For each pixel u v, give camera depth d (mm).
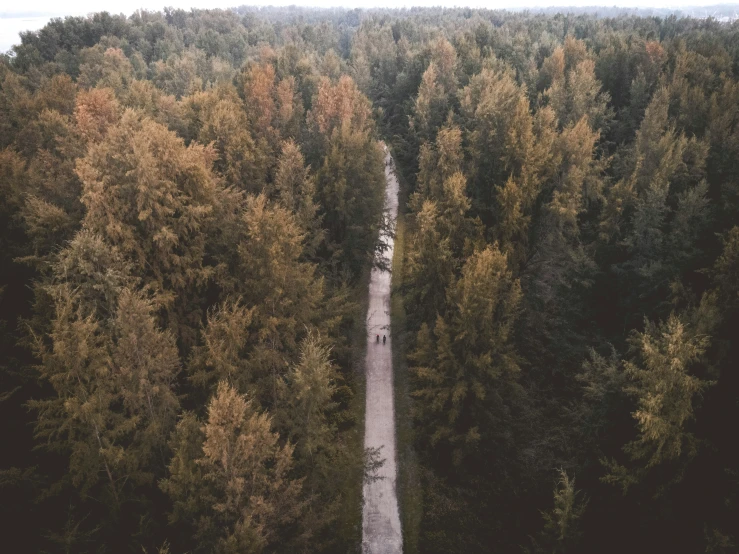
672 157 46250
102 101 39594
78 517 26469
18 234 36594
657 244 36500
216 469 21375
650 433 22172
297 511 23844
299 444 28500
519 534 30781
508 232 39781
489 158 48188
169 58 100375
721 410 25625
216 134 43562
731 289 28141
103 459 23172
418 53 88375
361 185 47219
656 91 62469
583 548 26531
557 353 41000
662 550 24766
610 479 24969
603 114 64875
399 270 55938
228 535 20203
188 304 32531
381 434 38094
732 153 48094
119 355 23203
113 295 26203
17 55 113062
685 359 23047
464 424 34156
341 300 39188
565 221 44344
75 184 35375
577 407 35625
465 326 31375
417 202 48844
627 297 38594
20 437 29266
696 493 24500
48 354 23125
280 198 41812
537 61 90500
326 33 154250
